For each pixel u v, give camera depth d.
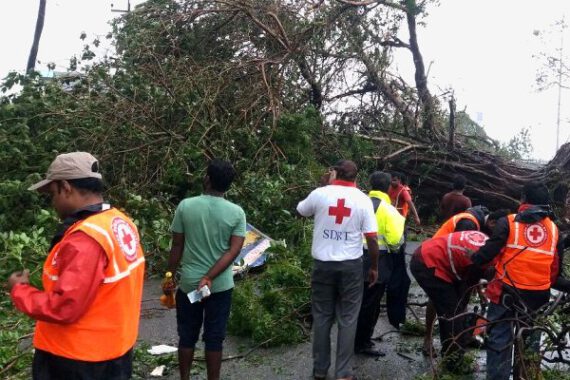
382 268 4.75
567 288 4.04
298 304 5.48
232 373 4.50
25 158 7.69
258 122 9.14
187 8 10.45
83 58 9.12
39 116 8.06
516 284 3.89
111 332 2.39
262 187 7.91
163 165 8.05
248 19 10.32
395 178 8.86
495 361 3.98
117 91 8.43
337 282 4.22
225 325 3.94
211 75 9.19
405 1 11.43
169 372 4.43
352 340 4.19
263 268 6.84
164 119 8.66
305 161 9.27
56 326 2.33
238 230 3.84
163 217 7.32
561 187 10.93
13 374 4.23
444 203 7.04
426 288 4.46
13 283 2.32
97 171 2.49
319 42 10.23
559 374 4.15
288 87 10.10
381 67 11.57
